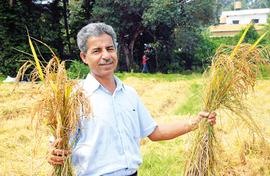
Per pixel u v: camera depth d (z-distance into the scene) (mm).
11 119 9344
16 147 7070
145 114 3064
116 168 2736
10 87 14805
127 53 27625
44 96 2631
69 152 2719
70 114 2611
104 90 2828
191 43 27594
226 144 5738
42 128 2744
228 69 3258
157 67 28641
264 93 12367
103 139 2729
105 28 2801
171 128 3242
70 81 2656
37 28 24094
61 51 25906
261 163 5352
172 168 5715
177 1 25281
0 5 22766
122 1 24672
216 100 3336
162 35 28016
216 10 27375
